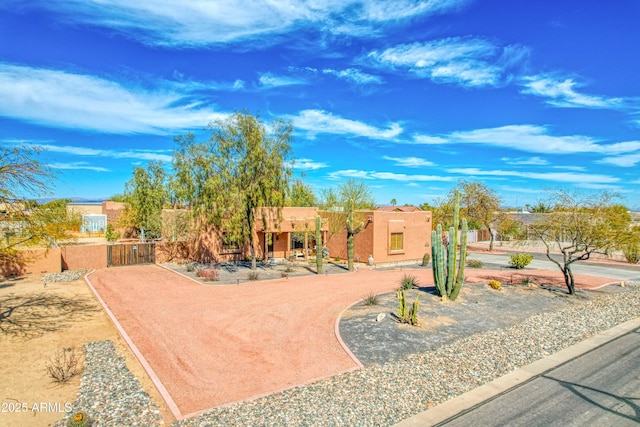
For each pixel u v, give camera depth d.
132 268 26.84
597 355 11.39
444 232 44.50
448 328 13.62
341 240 32.97
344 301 17.56
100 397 8.57
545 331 13.45
